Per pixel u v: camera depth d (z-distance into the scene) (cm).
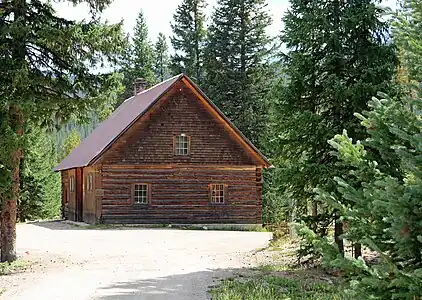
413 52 563
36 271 1485
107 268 1520
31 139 1691
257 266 1548
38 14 1623
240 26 4453
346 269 514
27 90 1539
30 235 2550
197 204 3086
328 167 1345
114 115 4047
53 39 1526
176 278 1333
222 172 3144
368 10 1328
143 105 3259
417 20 565
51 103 1593
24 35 1516
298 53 1433
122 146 2995
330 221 1399
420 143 468
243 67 4444
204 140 3131
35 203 4162
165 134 3070
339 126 1378
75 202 3481
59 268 1533
